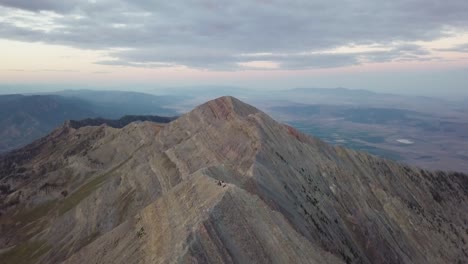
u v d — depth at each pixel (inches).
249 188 2391.7
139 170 3681.1
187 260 1475.1
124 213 3230.8
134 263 1829.5
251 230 1733.5
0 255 3548.2
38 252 3405.5
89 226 3346.5
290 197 2664.9
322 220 2768.2
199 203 1862.7
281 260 1690.5
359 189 3779.5
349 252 2667.3
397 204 3912.4
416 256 3427.7
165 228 1868.8
